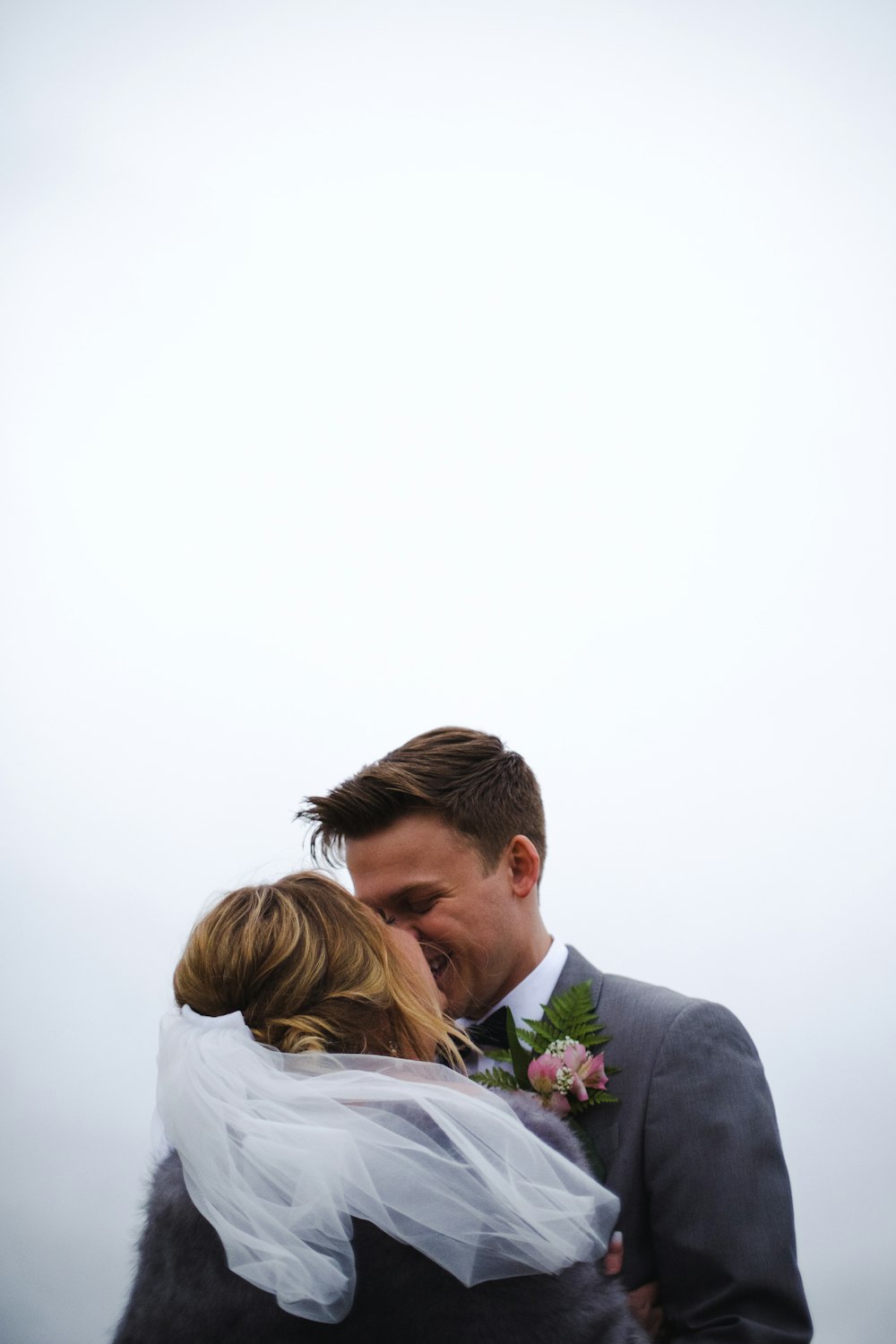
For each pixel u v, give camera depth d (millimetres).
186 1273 1024
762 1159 1376
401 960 1224
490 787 1594
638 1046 1470
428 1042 1184
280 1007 1150
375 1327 962
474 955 1558
